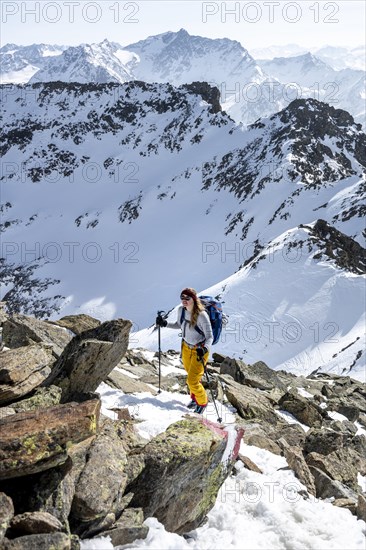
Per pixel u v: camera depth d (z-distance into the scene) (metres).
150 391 11.09
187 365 10.20
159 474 6.00
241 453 8.85
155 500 5.98
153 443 6.37
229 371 15.45
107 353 7.48
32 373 7.14
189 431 6.78
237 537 6.34
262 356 126.69
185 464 6.14
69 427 5.16
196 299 9.93
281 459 9.13
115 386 10.65
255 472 8.23
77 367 7.25
